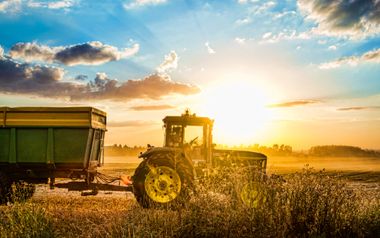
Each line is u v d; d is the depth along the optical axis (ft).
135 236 15.67
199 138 30.22
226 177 22.07
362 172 78.69
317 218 17.83
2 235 15.88
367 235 18.25
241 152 32.04
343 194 18.79
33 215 17.51
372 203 20.70
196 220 16.98
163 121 30.94
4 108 29.55
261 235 16.61
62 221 20.17
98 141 32.04
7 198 28.89
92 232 17.72
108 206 28.55
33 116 29.37
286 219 17.74
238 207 18.40
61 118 29.27
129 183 29.71
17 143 29.55
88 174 29.73
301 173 19.44
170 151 27.32
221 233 16.70
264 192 18.89
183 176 26.37
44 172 29.99
